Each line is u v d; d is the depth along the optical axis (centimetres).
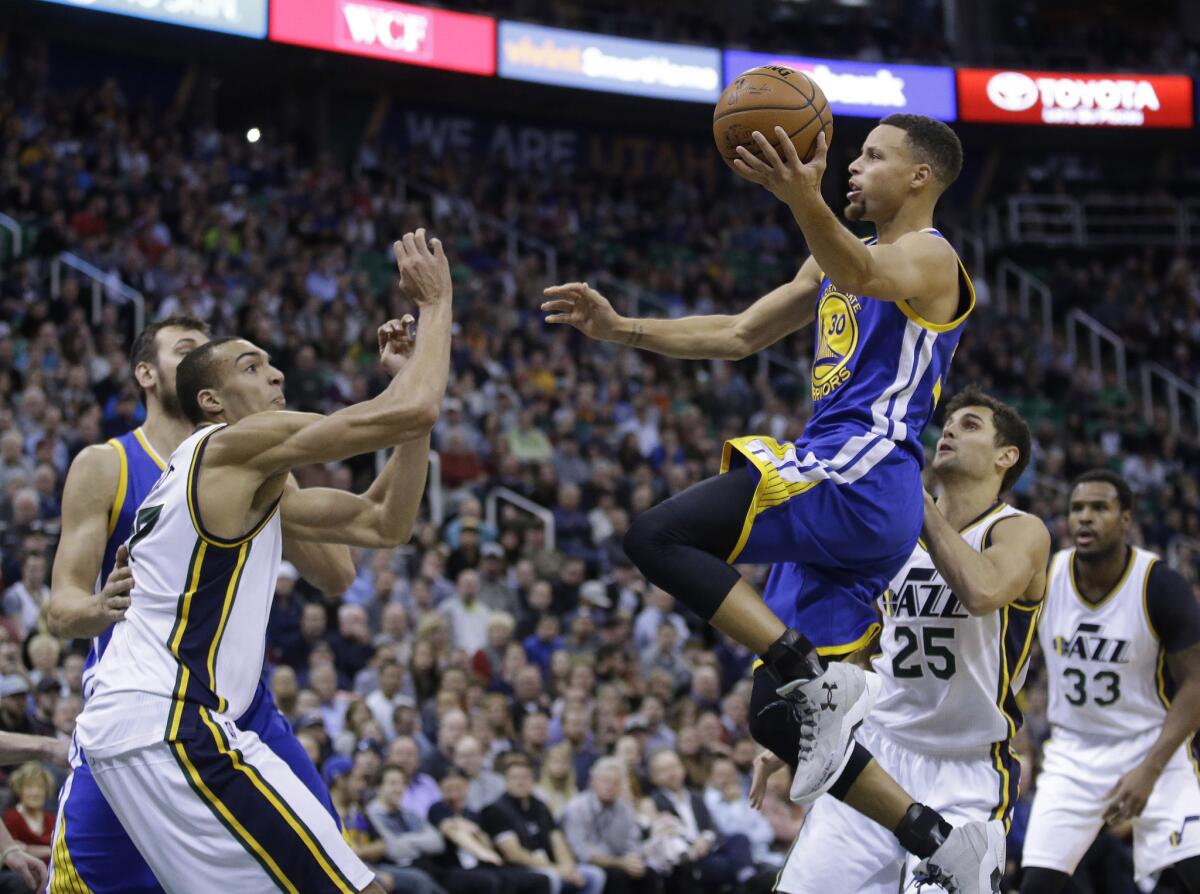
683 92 1781
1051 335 1834
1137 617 481
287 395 1116
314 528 344
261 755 310
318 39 1546
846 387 303
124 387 1014
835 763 280
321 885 304
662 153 2022
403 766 690
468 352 1306
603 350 1481
